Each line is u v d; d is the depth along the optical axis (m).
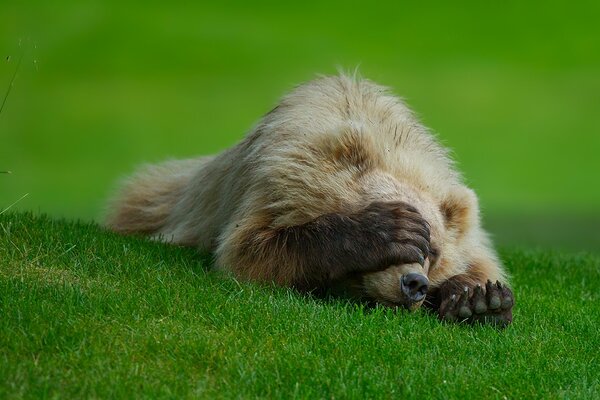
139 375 11.55
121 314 13.03
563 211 50.88
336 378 12.04
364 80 18.30
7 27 70.69
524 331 15.10
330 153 16.22
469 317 15.26
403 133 17.17
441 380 12.40
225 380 11.77
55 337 12.01
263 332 13.16
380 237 15.07
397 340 13.42
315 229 15.65
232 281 15.17
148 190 21.44
